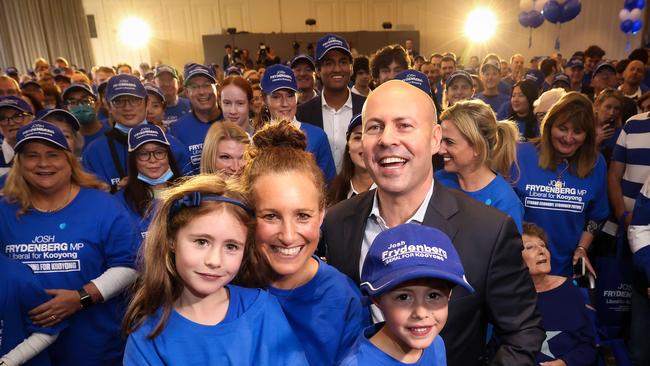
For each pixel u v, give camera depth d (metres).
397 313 1.02
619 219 2.85
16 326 1.66
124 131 2.95
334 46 3.32
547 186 2.41
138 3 13.82
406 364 1.06
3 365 1.59
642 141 2.83
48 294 1.77
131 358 1.07
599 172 2.39
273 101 3.08
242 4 14.25
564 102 2.27
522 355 1.18
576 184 2.37
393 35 13.73
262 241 1.15
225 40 13.53
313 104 3.59
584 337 1.96
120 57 14.10
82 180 2.00
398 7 14.23
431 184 1.35
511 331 1.23
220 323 1.10
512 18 13.80
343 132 3.50
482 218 1.28
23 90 5.09
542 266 1.97
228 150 2.37
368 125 1.28
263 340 1.12
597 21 13.46
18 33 11.30
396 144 1.21
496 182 2.05
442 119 2.09
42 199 1.91
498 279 1.24
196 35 14.31
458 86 4.19
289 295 1.22
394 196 1.32
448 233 1.27
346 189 2.39
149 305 1.11
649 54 6.79
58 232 1.88
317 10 14.34
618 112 3.33
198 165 3.44
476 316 1.25
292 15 14.34
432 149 1.32
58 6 12.41
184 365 1.05
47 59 12.09
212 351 1.07
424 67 7.34
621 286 2.35
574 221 2.41
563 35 13.75
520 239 1.30
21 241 1.86
